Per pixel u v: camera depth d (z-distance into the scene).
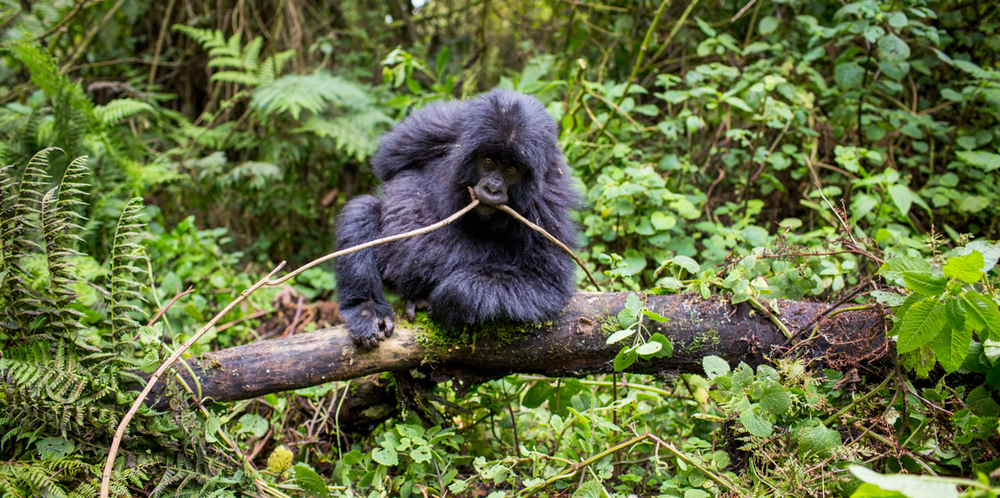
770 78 4.70
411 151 3.43
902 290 2.82
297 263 6.66
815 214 5.23
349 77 7.16
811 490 2.48
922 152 5.36
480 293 2.93
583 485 2.72
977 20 5.55
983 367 2.59
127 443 2.79
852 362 2.85
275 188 6.57
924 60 5.47
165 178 5.54
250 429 3.31
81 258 4.49
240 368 2.96
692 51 6.41
